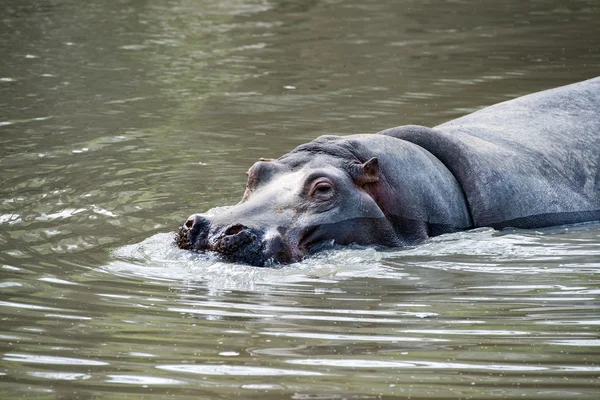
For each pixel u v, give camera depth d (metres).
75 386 13.14
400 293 17.00
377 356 14.09
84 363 13.91
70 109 32.12
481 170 21.47
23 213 21.75
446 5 50.53
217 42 43.22
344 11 49.94
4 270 18.06
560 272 18.23
